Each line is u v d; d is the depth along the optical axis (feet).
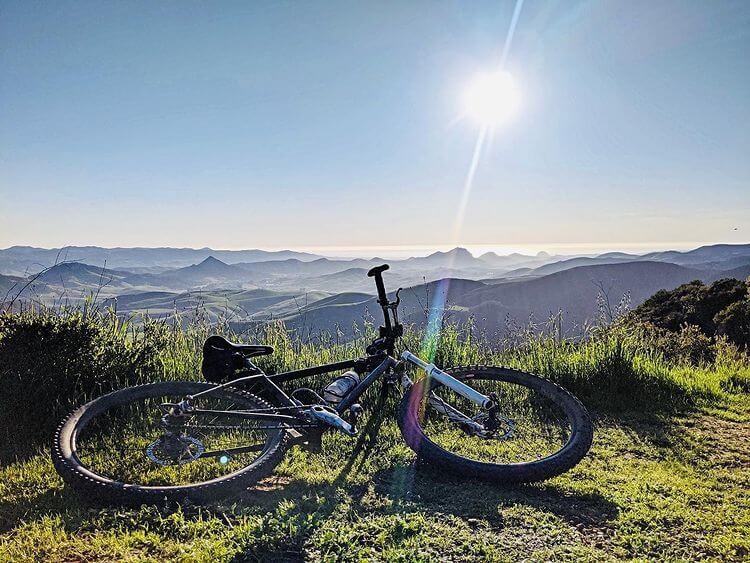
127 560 8.00
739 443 15.20
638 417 17.71
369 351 14.62
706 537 9.53
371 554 8.49
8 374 14.34
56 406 14.30
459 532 9.44
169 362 18.26
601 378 20.17
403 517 9.87
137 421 14.23
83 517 9.43
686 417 17.83
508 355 22.97
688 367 25.45
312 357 20.22
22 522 9.15
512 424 15.23
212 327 21.33
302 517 9.58
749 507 10.88
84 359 15.85
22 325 15.25
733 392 21.65
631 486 11.81
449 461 12.12
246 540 8.57
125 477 11.35
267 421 12.07
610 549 9.12
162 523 9.16
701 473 12.88
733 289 101.96
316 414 11.91
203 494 10.09
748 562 8.72
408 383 14.15
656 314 103.14
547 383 14.15
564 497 11.30
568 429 15.94
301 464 12.58
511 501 10.89
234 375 13.98
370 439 14.40
